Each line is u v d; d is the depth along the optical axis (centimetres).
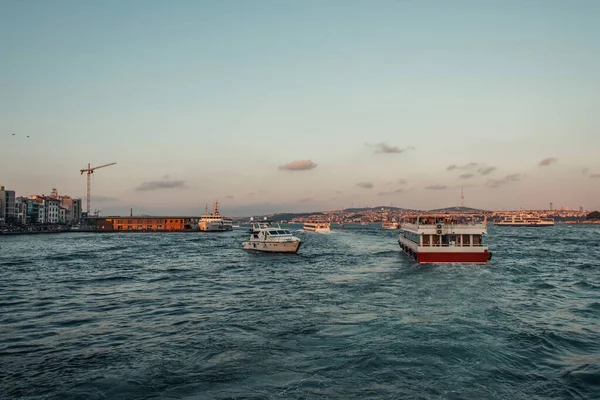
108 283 3747
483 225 4541
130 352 1733
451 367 1506
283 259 5988
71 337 1981
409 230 5497
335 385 1366
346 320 2189
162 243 10325
